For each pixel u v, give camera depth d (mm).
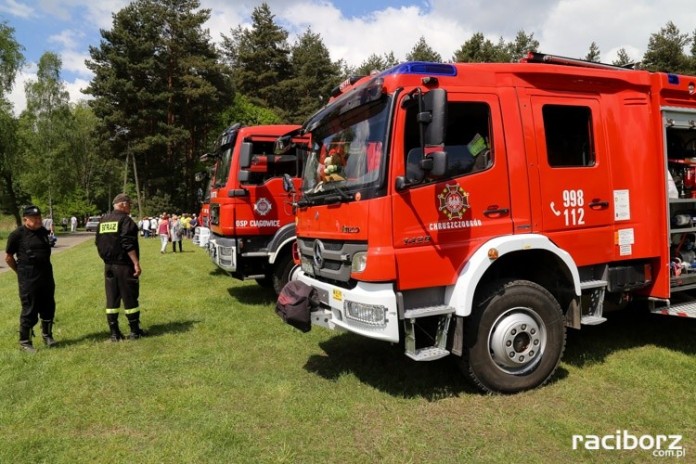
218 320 7688
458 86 4570
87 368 5555
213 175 10602
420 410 4328
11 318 8375
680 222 5434
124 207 6738
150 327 7363
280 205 8742
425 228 4355
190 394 4777
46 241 6492
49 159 52312
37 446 3898
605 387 4680
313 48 47875
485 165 4633
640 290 5570
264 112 42500
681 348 5656
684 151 5855
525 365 4676
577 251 4949
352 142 4742
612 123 5223
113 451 3789
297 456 3641
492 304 4504
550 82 4965
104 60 38000
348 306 4477
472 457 3570
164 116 38500
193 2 41031
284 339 6535
